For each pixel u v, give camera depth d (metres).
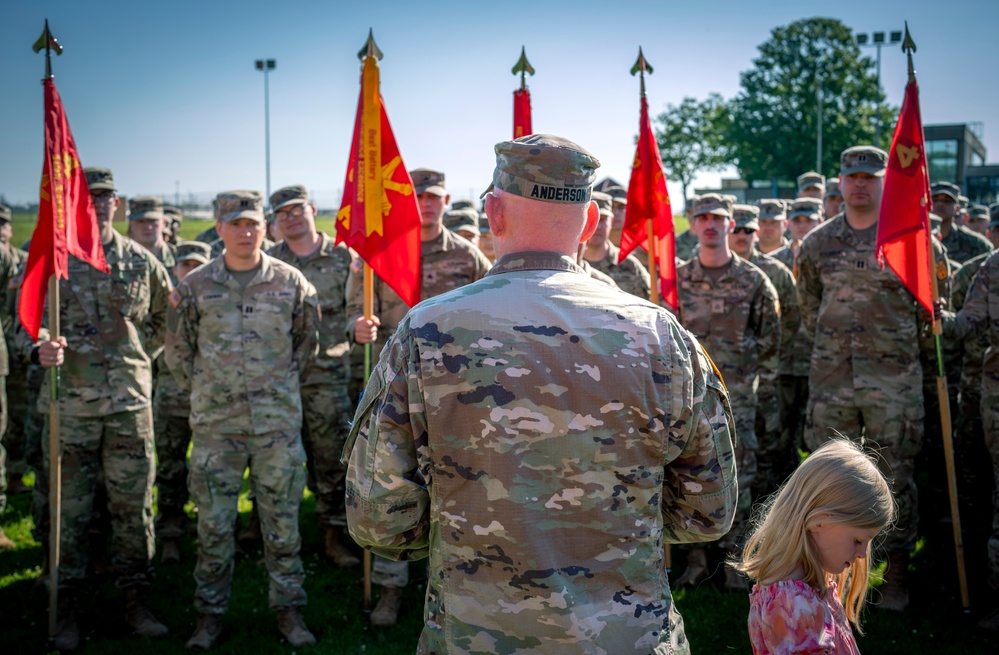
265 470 4.94
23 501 7.65
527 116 5.52
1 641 4.93
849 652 2.40
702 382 2.18
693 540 2.32
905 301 5.37
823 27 51.53
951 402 6.88
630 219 5.49
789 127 51.22
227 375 4.93
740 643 4.77
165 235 10.23
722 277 5.91
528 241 2.22
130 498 5.14
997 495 5.07
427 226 5.77
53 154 4.82
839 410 5.55
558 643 1.98
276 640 4.95
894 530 5.26
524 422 2.03
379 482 2.12
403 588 5.68
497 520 2.02
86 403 5.09
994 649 4.63
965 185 44.19
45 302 5.15
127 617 5.13
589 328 2.08
